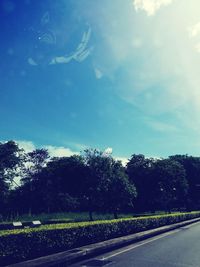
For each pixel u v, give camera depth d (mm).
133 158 81938
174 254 12312
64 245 12336
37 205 74625
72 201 62438
